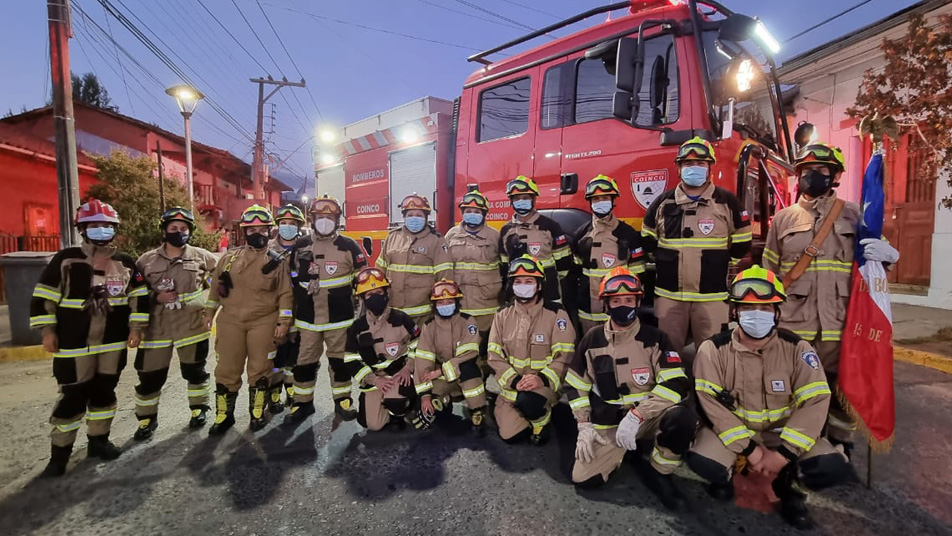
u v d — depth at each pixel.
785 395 2.62
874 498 2.72
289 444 3.48
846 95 8.98
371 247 6.65
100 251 3.26
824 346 2.96
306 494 2.82
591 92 4.15
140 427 3.56
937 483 2.86
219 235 16.09
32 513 2.65
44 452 3.37
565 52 4.31
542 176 4.46
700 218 3.21
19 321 5.94
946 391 4.38
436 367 3.75
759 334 2.53
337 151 7.42
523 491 2.83
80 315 3.12
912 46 5.29
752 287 2.51
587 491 2.83
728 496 2.75
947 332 5.77
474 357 3.67
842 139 9.05
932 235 7.85
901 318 6.87
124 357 3.35
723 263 3.21
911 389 4.44
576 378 3.01
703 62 3.53
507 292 3.61
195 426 3.77
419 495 2.80
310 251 3.95
